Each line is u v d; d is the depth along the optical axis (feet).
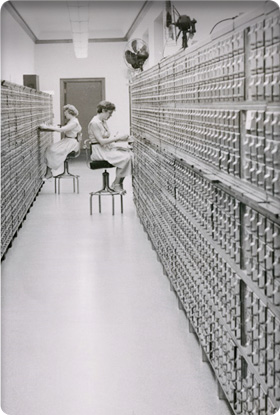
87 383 10.48
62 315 14.02
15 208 22.70
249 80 8.01
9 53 41.24
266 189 7.27
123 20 50.62
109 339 12.47
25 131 27.20
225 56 9.16
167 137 16.47
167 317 13.79
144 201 23.34
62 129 34.50
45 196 33.53
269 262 7.06
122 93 57.52
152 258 19.34
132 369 11.02
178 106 14.38
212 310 10.44
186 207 13.07
